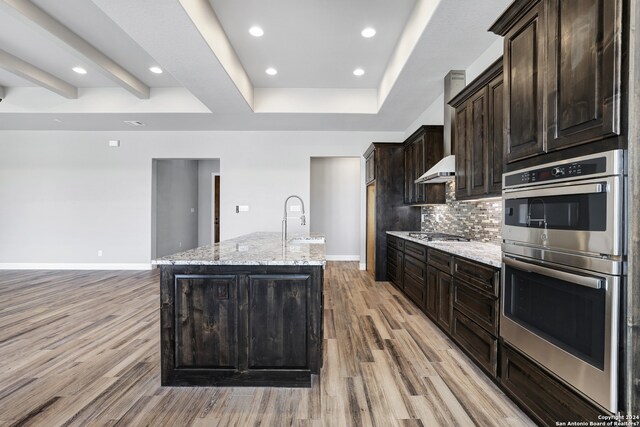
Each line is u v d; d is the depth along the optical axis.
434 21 2.62
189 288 2.10
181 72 3.55
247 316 2.10
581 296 1.35
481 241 3.51
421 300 3.61
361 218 6.44
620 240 1.19
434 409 1.89
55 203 6.30
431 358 2.56
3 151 6.28
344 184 7.55
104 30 3.37
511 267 1.86
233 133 6.34
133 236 6.31
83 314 3.58
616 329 1.20
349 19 3.22
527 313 1.72
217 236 8.66
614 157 1.20
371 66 4.29
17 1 2.77
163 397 2.00
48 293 4.48
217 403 1.94
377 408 1.90
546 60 1.60
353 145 6.37
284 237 3.45
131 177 6.31
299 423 1.76
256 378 2.11
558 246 1.47
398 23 3.29
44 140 6.29
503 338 1.96
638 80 1.17
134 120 5.53
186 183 8.01
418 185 4.63
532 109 1.72
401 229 5.40
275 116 5.29
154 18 2.56
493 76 2.56
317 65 4.26
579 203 1.36
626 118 1.20
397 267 4.68
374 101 5.11
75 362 2.46
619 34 1.20
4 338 2.91
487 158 2.66
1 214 6.31
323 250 2.58
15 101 5.06
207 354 2.11
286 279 2.10
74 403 1.93
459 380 2.22
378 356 2.59
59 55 3.96
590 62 1.33
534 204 1.64
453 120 3.61
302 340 2.11
